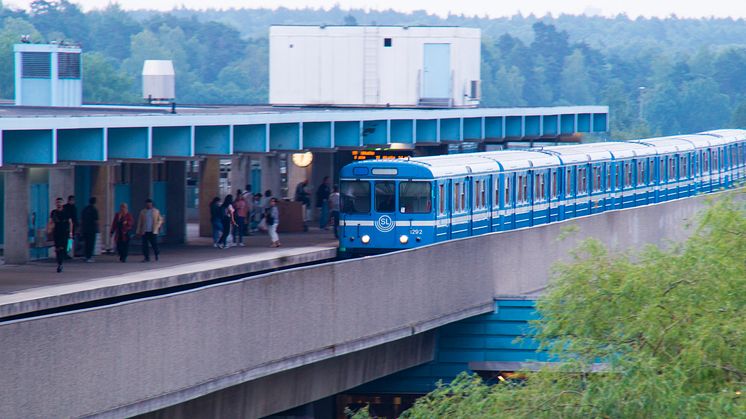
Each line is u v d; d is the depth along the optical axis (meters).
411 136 125.50
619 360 41.66
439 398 46.91
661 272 45.00
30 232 88.94
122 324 41.56
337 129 117.81
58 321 38.56
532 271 75.19
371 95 158.88
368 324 58.50
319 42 159.25
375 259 59.03
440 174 92.81
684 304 43.59
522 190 104.50
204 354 46.25
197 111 117.62
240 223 102.62
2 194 89.94
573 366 43.03
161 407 43.69
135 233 103.50
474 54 162.25
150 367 43.06
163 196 106.56
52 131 77.44
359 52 158.62
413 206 92.50
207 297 46.34
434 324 64.50
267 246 101.88
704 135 160.12
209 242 107.75
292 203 119.31
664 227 98.06
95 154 82.38
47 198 91.50
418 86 157.88
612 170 123.06
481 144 158.62
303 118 108.12
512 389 44.25
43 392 37.94
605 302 45.59
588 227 83.06
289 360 52.06
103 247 96.19
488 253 69.81
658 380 40.28
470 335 69.69
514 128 151.00
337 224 113.00
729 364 41.81
